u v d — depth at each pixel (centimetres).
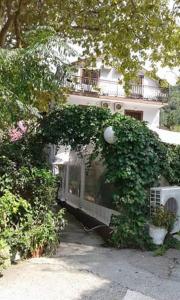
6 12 673
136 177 463
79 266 372
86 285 322
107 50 783
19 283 322
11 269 356
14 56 387
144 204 470
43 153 539
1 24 681
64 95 657
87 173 665
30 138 527
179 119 2589
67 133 526
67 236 509
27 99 424
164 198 473
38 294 300
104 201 577
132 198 460
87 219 614
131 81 868
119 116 498
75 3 726
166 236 466
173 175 527
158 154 489
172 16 701
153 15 703
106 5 712
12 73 400
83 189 694
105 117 508
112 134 469
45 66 402
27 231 390
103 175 581
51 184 423
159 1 693
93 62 816
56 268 363
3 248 347
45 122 535
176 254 427
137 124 482
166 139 637
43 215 409
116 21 726
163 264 387
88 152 607
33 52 388
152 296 301
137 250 442
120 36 736
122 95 1828
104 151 489
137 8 702
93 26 753
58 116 530
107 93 1797
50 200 419
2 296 295
